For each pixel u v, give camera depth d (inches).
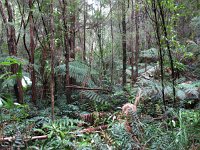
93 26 276.1
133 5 247.8
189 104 166.4
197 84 167.8
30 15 215.2
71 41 258.7
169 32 138.0
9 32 206.5
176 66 141.5
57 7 224.1
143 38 268.7
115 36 291.6
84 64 257.3
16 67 195.0
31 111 181.2
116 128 112.9
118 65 308.5
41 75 244.4
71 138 132.1
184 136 110.4
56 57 245.3
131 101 175.8
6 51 270.5
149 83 152.9
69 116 183.0
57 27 223.8
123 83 250.7
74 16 248.1
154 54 190.5
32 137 128.3
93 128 143.3
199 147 108.7
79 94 231.0
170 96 158.4
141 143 109.9
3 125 119.3
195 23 206.1
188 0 200.2
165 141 106.2
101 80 257.9
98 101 198.8
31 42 220.2
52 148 115.5
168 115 141.6
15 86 206.8
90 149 110.9
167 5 130.0
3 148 111.6
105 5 271.9
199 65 223.9
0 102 100.7
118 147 108.6
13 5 237.0
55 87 247.1
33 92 220.1
